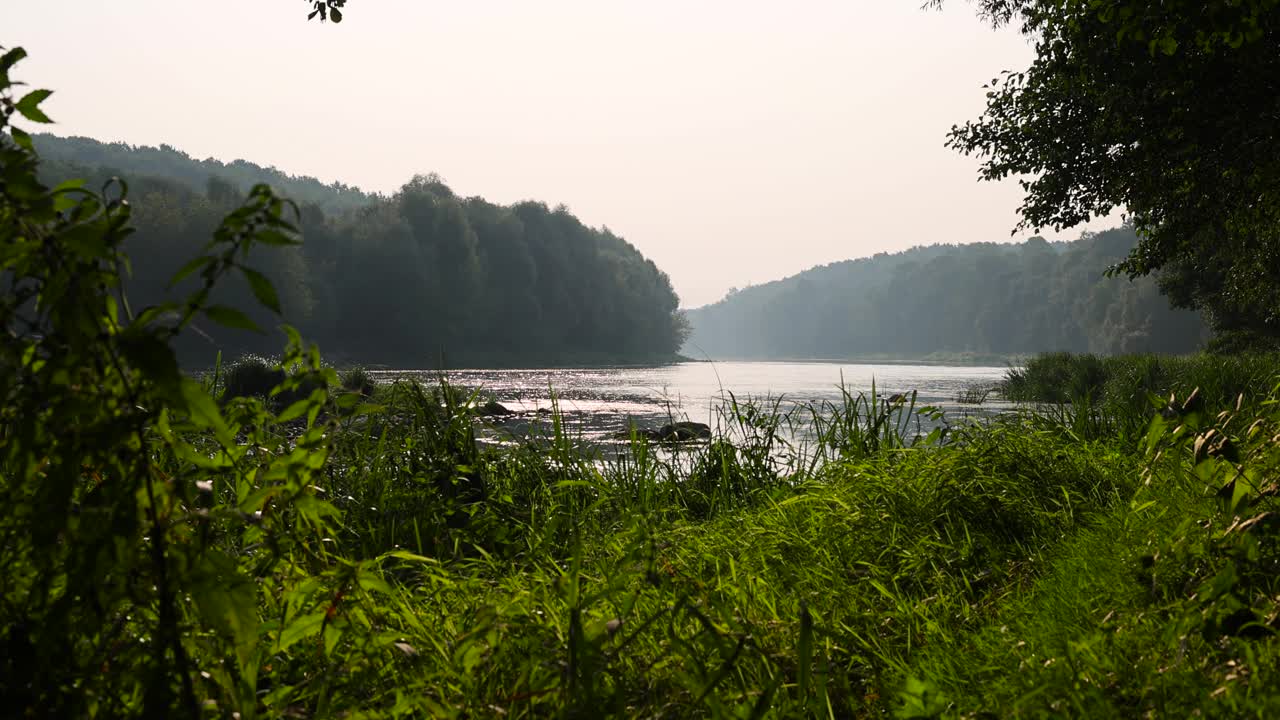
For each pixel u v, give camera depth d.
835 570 3.54
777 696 2.26
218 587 1.58
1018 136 14.17
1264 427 3.26
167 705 1.57
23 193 1.39
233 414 1.98
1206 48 9.27
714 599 2.75
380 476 4.58
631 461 6.02
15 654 1.55
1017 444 4.96
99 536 1.46
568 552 4.09
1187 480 3.55
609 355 120.69
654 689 2.17
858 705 2.39
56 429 1.42
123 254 1.49
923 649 2.71
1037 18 13.08
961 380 61.09
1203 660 2.15
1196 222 13.73
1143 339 115.69
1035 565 3.52
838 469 5.20
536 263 116.62
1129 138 12.78
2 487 1.73
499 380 53.06
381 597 2.92
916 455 4.84
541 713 2.04
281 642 2.04
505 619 2.44
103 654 1.66
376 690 2.25
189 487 1.66
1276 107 10.82
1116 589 2.79
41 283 1.47
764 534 4.00
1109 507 4.07
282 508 1.94
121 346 1.38
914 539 3.83
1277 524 2.44
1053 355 33.34
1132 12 8.75
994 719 2.04
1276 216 13.43
